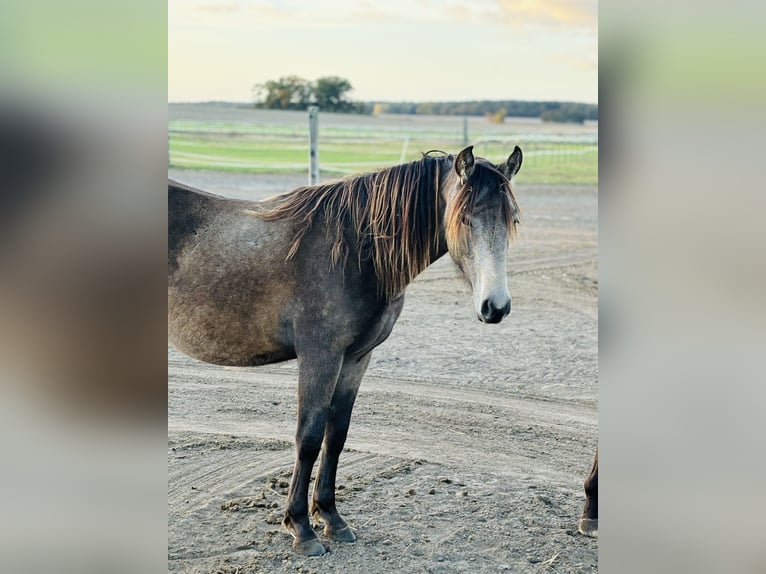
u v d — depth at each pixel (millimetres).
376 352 6559
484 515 3867
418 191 3387
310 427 3350
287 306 3371
